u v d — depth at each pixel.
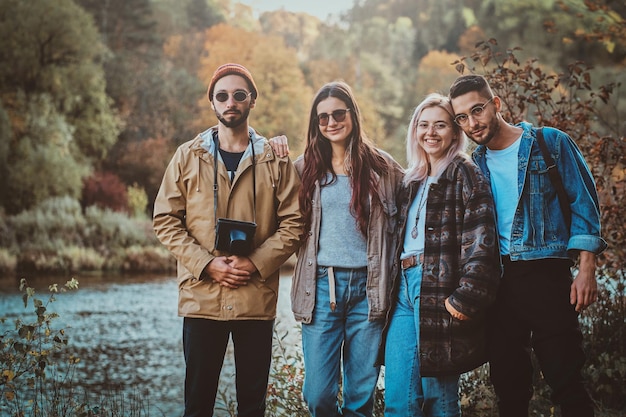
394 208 3.14
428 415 2.87
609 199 4.61
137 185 35.09
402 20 62.03
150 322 11.69
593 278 2.59
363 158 3.16
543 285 2.64
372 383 3.08
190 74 43.84
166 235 2.95
